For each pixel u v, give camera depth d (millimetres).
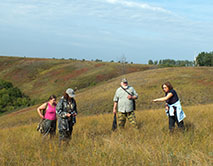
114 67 102188
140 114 10953
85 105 38031
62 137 6035
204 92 37438
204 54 108875
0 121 40344
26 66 116312
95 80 90438
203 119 7707
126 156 4199
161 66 107625
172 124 6332
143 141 5246
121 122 7699
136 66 104562
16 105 72625
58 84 93312
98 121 9852
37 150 5117
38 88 93875
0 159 4500
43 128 7289
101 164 3900
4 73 111062
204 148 4426
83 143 5418
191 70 55219
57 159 4309
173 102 6211
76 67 107938
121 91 7664
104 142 5344
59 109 6137
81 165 3975
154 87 42562
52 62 120000
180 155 4074
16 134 8734
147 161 3906
